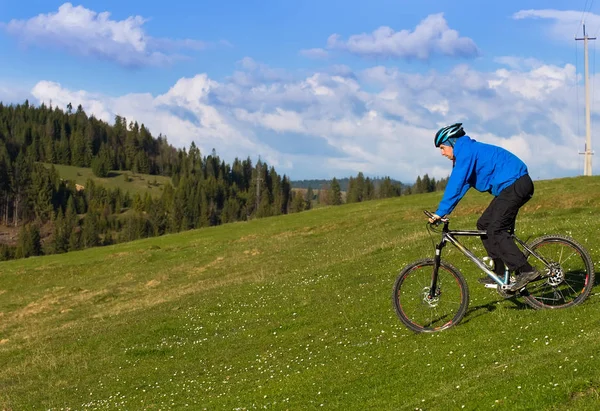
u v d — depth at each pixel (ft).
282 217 193.98
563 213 108.37
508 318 34.68
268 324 58.13
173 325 67.56
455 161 33.27
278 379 37.78
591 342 26.23
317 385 33.19
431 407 24.67
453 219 118.93
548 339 29.53
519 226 86.48
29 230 577.43
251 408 32.37
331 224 155.84
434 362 30.91
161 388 45.73
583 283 34.01
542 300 34.88
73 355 64.64
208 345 56.65
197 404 37.06
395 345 36.70
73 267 148.97
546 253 34.32
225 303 73.67
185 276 119.34
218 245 153.89
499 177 32.55
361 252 95.45
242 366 45.98
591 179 151.23
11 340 83.41
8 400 52.06
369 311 50.96
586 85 174.09
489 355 29.43
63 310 103.71
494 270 34.71
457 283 35.76
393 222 142.20
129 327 71.46
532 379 23.86
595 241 55.21
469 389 24.98
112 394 47.75
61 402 48.49
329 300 61.11
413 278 36.70
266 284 81.05
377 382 30.63
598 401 20.76
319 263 99.35
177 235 186.91
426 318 36.65
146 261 144.25
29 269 152.97
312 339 47.78
